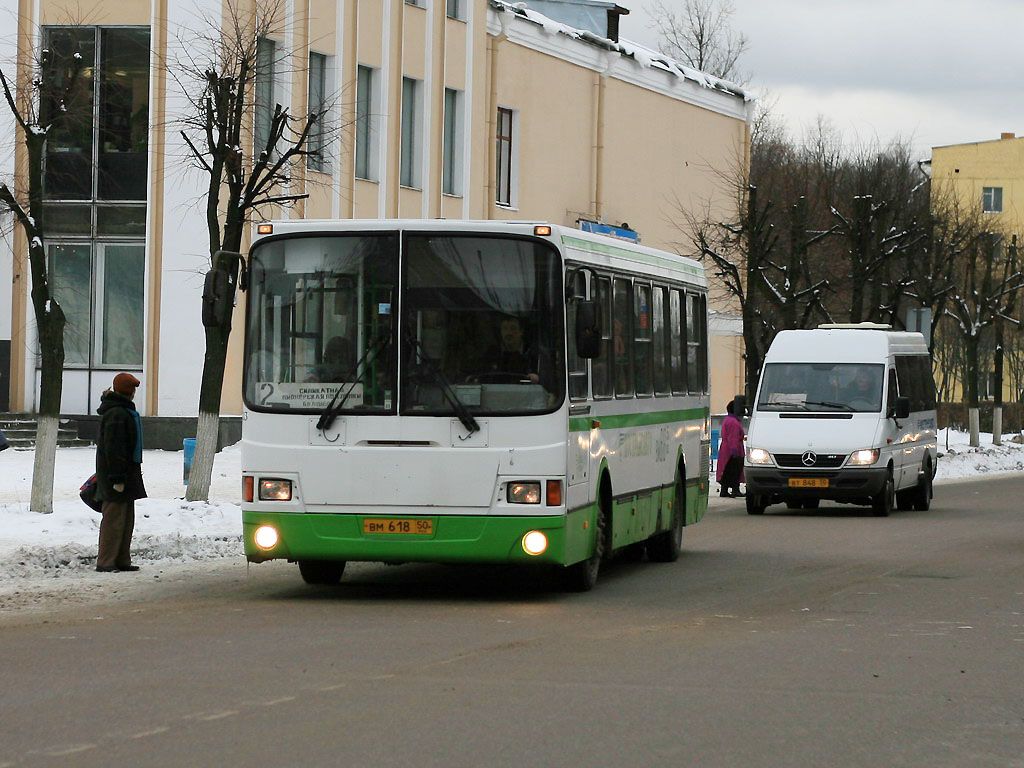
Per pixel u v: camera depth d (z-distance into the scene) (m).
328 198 52.53
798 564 26.03
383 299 19.77
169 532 26.38
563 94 69.50
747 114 86.50
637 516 23.80
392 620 18.16
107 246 49.66
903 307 82.81
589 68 71.50
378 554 19.56
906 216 70.44
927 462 43.00
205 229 48.53
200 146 47.56
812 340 41.22
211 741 11.27
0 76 28.89
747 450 39.53
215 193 31.03
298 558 19.81
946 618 19.05
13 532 25.56
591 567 21.55
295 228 20.02
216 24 45.62
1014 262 85.38
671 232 78.94
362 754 10.91
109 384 49.75
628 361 23.17
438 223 19.80
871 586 22.64
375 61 55.50
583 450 20.45
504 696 13.20
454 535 19.45
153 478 39.41
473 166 61.94
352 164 53.91
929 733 12.04
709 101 82.50
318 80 52.97
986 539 31.48
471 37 61.38
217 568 23.86
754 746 11.44
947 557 27.39
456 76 60.66
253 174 31.30
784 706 13.02
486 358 19.59
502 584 22.42
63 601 19.77
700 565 25.86
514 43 65.50
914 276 69.06
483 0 62.25
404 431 19.53
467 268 19.73
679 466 26.88
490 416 19.47
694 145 81.38
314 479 19.66
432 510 19.47
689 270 27.62
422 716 12.27
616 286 22.55
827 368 40.56
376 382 19.64
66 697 12.98
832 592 21.81
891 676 14.64
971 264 79.69
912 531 33.69
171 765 10.54
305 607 19.38
